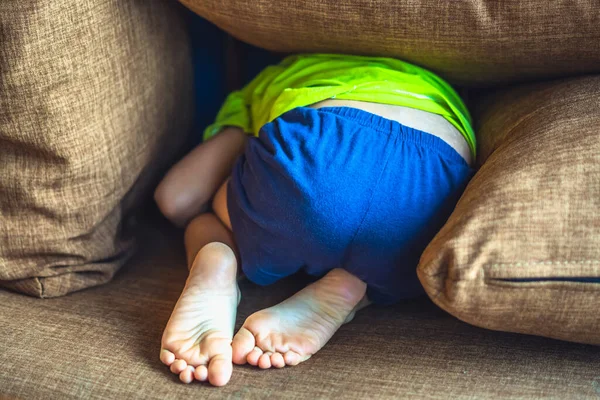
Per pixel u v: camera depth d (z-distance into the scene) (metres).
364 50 0.90
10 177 0.85
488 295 0.62
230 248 0.84
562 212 0.62
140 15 0.95
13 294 0.90
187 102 1.15
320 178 0.75
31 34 0.78
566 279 0.61
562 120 0.71
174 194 0.99
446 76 0.94
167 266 1.00
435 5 0.80
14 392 0.72
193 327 0.75
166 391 0.69
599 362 0.71
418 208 0.76
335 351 0.76
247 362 0.74
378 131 0.80
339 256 0.78
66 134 0.84
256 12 0.87
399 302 0.88
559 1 0.76
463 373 0.70
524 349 0.74
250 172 0.82
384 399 0.67
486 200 0.65
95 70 0.86
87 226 0.90
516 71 0.87
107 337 0.79
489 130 0.88
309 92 0.88
